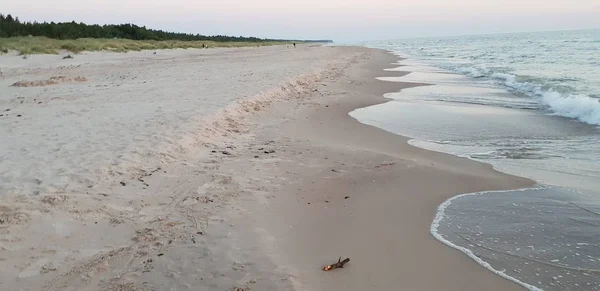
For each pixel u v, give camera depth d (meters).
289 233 4.61
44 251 4.00
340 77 21.45
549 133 9.22
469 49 52.94
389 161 7.24
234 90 13.23
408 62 33.53
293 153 7.65
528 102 13.15
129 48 39.03
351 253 4.20
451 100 14.00
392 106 13.15
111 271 3.78
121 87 14.90
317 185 6.09
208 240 4.30
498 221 4.92
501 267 3.94
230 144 8.03
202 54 38.81
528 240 4.44
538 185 6.06
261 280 3.63
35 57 27.72
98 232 4.40
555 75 18.08
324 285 3.63
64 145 7.04
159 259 3.96
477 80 19.14
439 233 4.65
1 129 8.44
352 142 8.81
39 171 5.73
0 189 5.07
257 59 31.47
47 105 11.41
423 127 10.16
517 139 8.84
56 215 4.59
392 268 3.94
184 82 15.95
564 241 4.39
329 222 4.92
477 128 9.92
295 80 16.77
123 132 7.89
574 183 6.09
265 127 9.72
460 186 6.10
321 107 12.80
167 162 6.53
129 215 4.79
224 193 5.55
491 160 7.41
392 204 5.46
